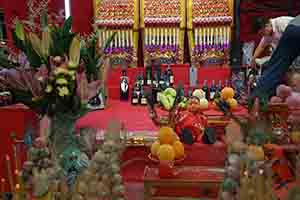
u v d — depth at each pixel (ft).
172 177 5.51
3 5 10.37
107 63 6.87
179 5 12.01
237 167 4.50
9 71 5.98
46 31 5.90
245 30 12.05
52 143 5.46
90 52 6.57
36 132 5.47
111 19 12.00
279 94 6.46
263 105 5.93
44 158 4.67
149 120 8.46
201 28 12.02
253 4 11.88
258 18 11.89
